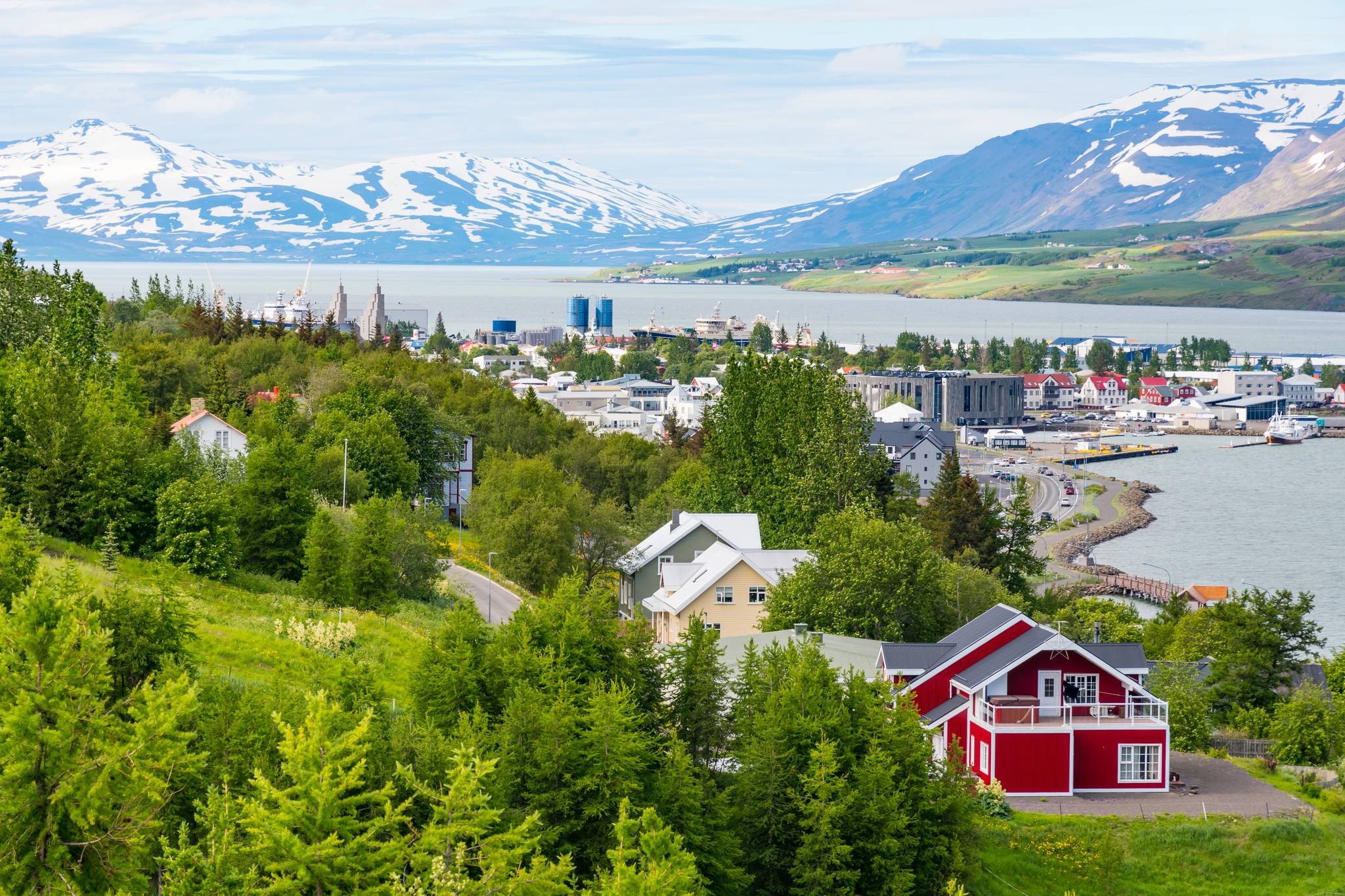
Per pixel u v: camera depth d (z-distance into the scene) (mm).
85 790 51000
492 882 53531
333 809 52875
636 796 66375
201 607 104125
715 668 80375
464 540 172875
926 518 175125
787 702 74188
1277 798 88188
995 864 77188
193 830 58125
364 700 69562
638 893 52688
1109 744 88375
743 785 70625
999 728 86688
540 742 67188
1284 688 122312
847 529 126375
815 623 117125
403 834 59875
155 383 197625
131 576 108688
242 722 63188
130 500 117062
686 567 137625
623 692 69625
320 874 51344
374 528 120562
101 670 56375
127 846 51750
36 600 55875
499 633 82750
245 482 131000
